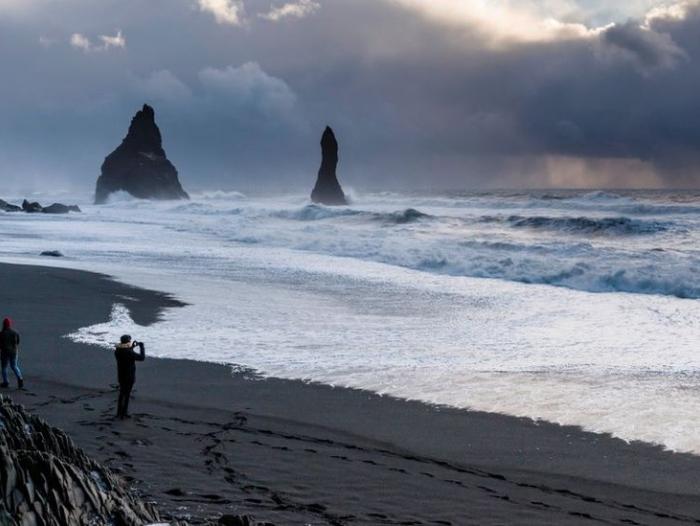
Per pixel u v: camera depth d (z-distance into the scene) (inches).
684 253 1492.4
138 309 1019.3
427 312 1050.1
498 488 426.9
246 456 468.8
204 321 947.3
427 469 454.9
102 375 675.4
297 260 1702.8
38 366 704.4
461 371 703.1
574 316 1027.3
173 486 410.0
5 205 4281.5
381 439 511.8
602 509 400.5
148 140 6486.2
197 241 2182.6
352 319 986.7
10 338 630.5
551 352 794.2
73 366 706.2
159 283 1277.1
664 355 779.4
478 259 1539.1
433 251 1715.1
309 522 366.3
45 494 229.9
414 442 506.3
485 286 1318.9
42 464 233.8
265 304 1091.9
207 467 445.4
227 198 6776.6
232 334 869.8
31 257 1657.2
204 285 1274.6
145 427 526.0
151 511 289.3
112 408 573.3
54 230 2593.5
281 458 466.6
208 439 502.3
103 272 1396.4
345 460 466.9
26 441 260.2
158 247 1984.5
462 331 910.4
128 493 287.9
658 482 441.1
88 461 279.9
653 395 622.2
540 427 540.7
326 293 1217.4
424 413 572.7
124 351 549.3
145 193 6205.7
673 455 485.4
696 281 1232.2
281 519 368.2
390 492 414.3
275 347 801.6
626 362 745.6
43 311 986.1
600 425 545.3
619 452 490.3
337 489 416.5
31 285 1197.7
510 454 485.4
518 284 1350.9
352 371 700.0
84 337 834.2
